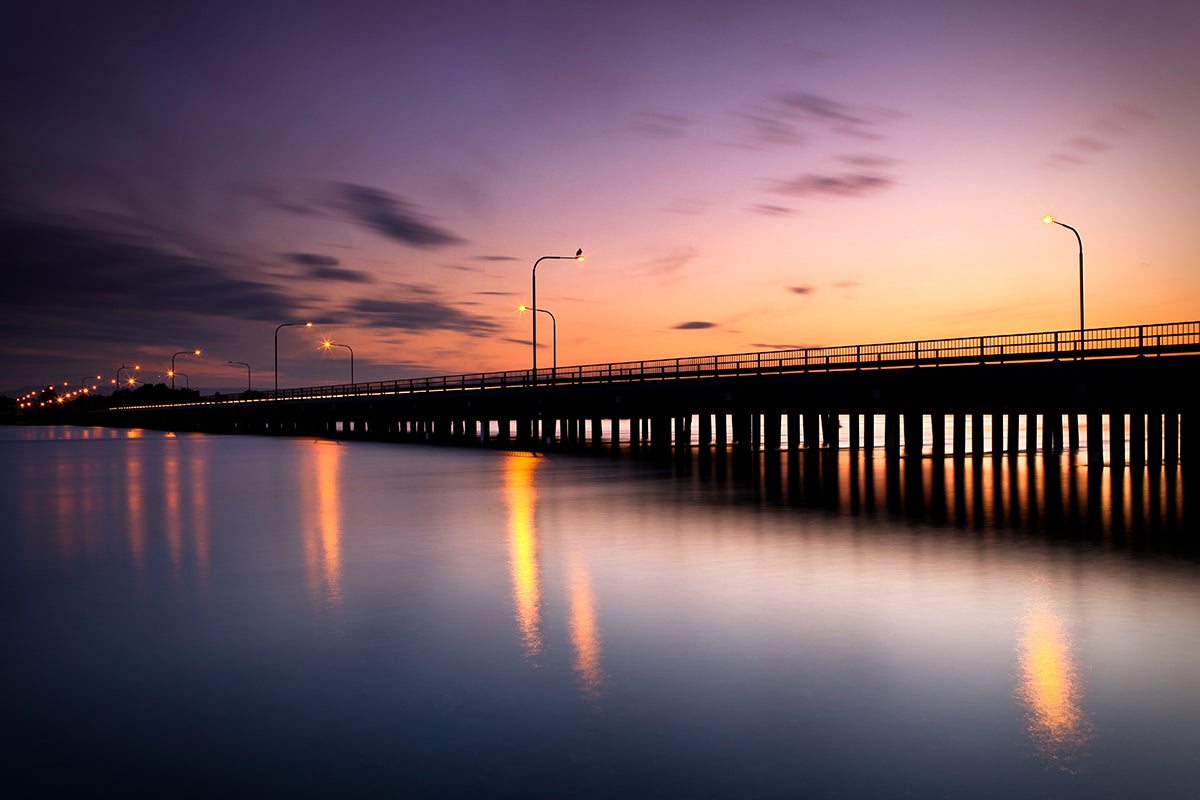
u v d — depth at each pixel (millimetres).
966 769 5875
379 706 7172
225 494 27109
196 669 8258
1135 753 6125
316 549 15742
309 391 98500
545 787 5629
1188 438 37688
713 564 13844
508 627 9812
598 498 24750
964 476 31469
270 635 9516
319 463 43844
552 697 7371
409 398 77750
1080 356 35000
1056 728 6590
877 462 40000
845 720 6785
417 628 9789
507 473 35406
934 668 8102
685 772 5852
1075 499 23484
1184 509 21156
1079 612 10320
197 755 6176
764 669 8125
